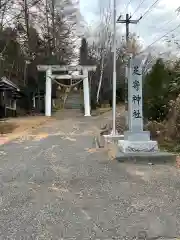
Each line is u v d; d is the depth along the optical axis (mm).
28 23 42000
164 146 11852
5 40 35469
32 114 38688
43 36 44688
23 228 4906
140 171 8539
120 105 45562
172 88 14812
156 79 15734
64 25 45781
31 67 44000
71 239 4488
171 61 16297
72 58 50438
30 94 44719
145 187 7004
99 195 6520
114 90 15250
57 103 48688
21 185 7414
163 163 9562
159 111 15492
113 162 9711
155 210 5562
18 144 14328
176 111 12773
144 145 10172
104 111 39094
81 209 5711
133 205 5859
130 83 10781
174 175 8023
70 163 9820
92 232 4719
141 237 4520
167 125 13641
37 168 9203
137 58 10891
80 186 7230
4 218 5344
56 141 15117
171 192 6578
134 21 20297
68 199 6301
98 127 21734
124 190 6820
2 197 6516
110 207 5785
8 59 40375
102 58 48469
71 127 22156
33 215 5453
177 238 4473
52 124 24625
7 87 31703
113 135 14547
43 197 6461
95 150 12180
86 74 34531
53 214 5480
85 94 34812
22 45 43594
